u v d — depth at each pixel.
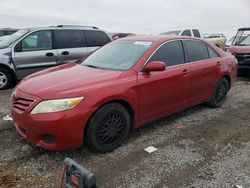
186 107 5.10
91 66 4.53
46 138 3.46
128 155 3.83
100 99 3.61
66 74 4.10
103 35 9.07
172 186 3.16
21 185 3.14
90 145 3.69
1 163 3.57
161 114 4.58
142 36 5.14
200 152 3.94
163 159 3.73
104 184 3.18
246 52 9.39
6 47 7.49
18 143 4.12
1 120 4.99
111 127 3.83
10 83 7.71
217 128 4.82
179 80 4.72
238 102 6.38
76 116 3.43
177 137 4.43
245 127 4.88
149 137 4.41
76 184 2.54
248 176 3.35
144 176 3.34
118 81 3.89
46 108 3.37
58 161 3.64
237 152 3.95
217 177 3.33
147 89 4.20
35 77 4.15
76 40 8.42
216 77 5.62
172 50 4.79
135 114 4.13
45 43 7.92
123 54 4.57
